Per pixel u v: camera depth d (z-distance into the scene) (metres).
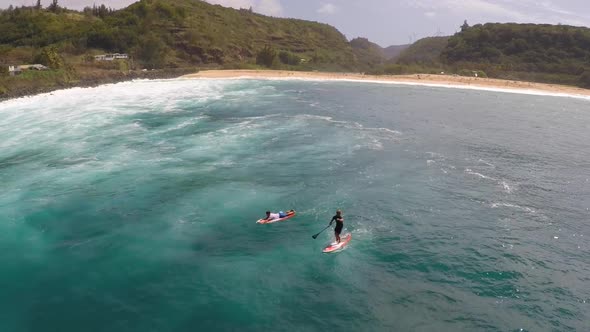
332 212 27.14
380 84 116.12
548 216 28.11
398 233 24.70
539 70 144.25
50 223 24.80
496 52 161.62
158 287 19.00
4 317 16.91
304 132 48.09
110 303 17.84
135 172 33.34
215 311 17.42
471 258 22.28
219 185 31.03
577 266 22.00
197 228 24.58
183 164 35.56
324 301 18.31
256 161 36.88
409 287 19.55
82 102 64.69
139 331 16.19
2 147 39.75
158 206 27.33
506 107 79.62
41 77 78.25
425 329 16.75
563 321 17.50
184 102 68.25
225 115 57.56
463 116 65.69
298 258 21.70
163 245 22.61
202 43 146.25
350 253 22.34
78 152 38.41
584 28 157.50
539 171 37.91
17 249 21.94
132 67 116.00
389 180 33.22
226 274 20.11
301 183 31.91
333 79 124.75
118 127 48.38
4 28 149.38
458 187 32.50
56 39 138.88
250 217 26.16
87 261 20.98
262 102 70.69
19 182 30.92
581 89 118.94
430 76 136.38
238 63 146.25
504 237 24.83
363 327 16.75
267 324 16.70
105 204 27.45
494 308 18.22
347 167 35.94
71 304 17.75
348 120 56.56
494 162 39.97
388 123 55.72
